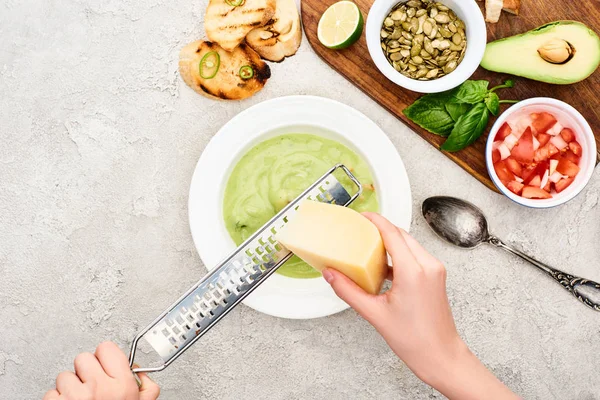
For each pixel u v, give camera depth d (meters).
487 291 1.45
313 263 1.10
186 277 1.46
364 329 1.45
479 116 1.33
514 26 1.37
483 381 1.08
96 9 1.47
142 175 1.47
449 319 1.06
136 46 1.46
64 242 1.48
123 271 1.47
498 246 1.40
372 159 1.31
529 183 1.36
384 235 1.04
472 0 1.27
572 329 1.45
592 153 1.29
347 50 1.39
